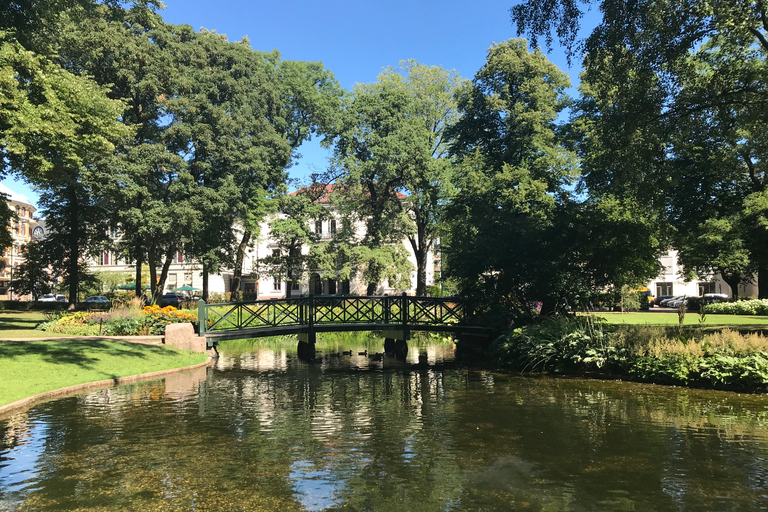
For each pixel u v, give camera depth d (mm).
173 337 15125
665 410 8219
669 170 14703
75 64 22578
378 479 5105
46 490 4785
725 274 33125
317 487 4887
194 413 8102
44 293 32781
